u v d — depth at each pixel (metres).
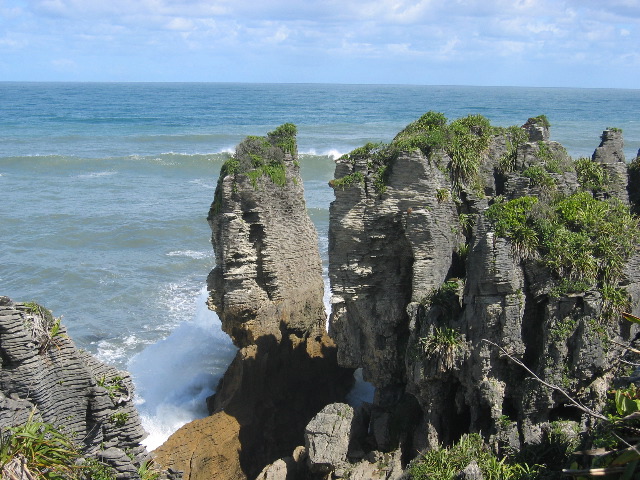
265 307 40.19
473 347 29.50
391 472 31.23
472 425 30.28
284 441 39.59
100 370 22.97
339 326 36.06
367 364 36.25
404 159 32.88
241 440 37.56
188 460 35.66
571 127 157.25
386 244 34.47
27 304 21.36
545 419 28.97
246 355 39.25
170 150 131.88
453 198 34.72
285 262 41.00
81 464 21.14
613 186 36.88
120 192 93.94
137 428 23.25
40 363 20.75
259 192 38.19
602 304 28.28
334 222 34.44
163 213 82.38
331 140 139.38
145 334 51.56
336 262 35.09
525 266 29.03
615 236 29.72
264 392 39.94
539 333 29.64
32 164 110.38
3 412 19.70
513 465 27.33
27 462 18.78
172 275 63.50
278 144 40.66
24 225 76.50
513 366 29.33
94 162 112.69
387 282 35.03
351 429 34.09
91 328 52.41
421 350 30.81
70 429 21.81
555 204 31.72
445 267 33.72
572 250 28.78
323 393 43.19
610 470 17.48
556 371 28.42
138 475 22.41
